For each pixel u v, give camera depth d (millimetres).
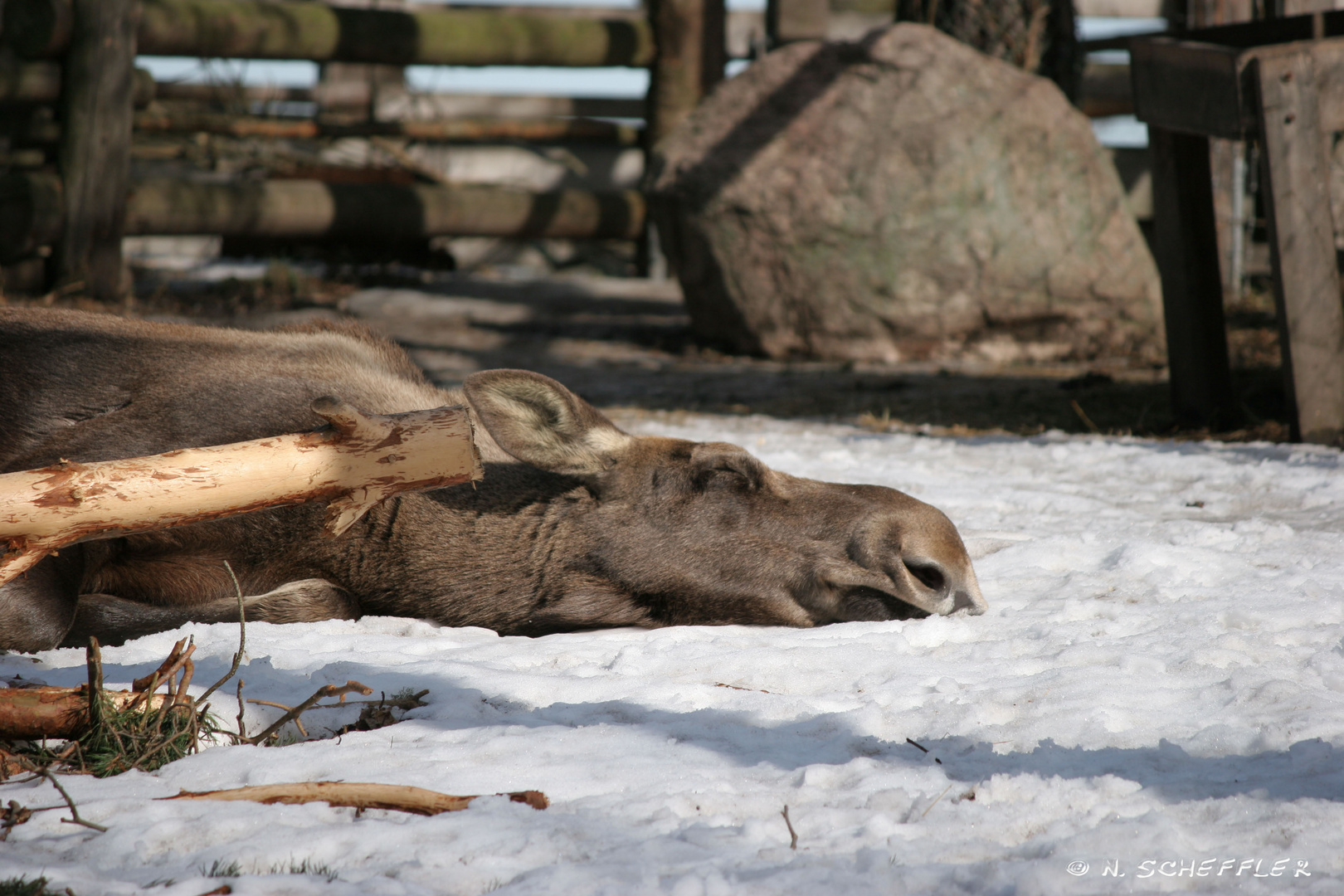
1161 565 8828
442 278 30219
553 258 35188
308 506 7836
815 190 21969
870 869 4137
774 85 23422
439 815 4629
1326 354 13617
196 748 5395
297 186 27141
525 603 7879
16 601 6781
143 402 7957
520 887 3967
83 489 5344
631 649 6938
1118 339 22234
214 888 3943
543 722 5797
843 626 7516
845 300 21984
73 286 22422
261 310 24516
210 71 30531
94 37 22672
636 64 30891
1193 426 15586
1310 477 11711
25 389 7871
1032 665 6672
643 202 31188
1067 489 11789
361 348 9000
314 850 4301
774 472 7949
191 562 7863
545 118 34094
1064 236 22016
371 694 5883
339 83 33219
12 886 3846
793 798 4789
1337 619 7484
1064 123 22562
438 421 5926
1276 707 5766
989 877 4016
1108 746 5430
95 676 5258
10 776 5113
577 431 7801
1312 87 13297
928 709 5887
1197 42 15594
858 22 32344
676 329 25500
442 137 31453
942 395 18312
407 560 7941
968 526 10305
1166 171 15352
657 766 5148
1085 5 29203
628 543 7809
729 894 3900
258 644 7008
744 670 6605
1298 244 13438
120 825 4492
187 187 25625
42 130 23266
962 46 23141
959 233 21656
